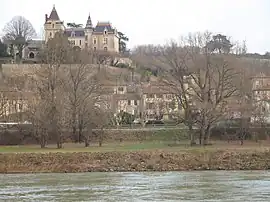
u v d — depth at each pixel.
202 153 72.69
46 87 102.75
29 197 44.94
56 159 71.69
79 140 99.88
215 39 113.06
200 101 95.44
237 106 103.62
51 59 118.69
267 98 114.69
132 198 43.84
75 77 107.81
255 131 102.75
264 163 71.25
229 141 100.50
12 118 107.94
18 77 133.12
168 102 130.75
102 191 48.34
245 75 107.31
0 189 50.38
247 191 47.12
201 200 42.38
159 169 70.25
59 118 93.56
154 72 184.88
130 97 145.88
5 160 71.12
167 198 43.62
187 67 99.12
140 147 85.94
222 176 60.59
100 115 98.69
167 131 105.38
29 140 100.38
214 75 99.25
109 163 71.38
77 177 61.75
